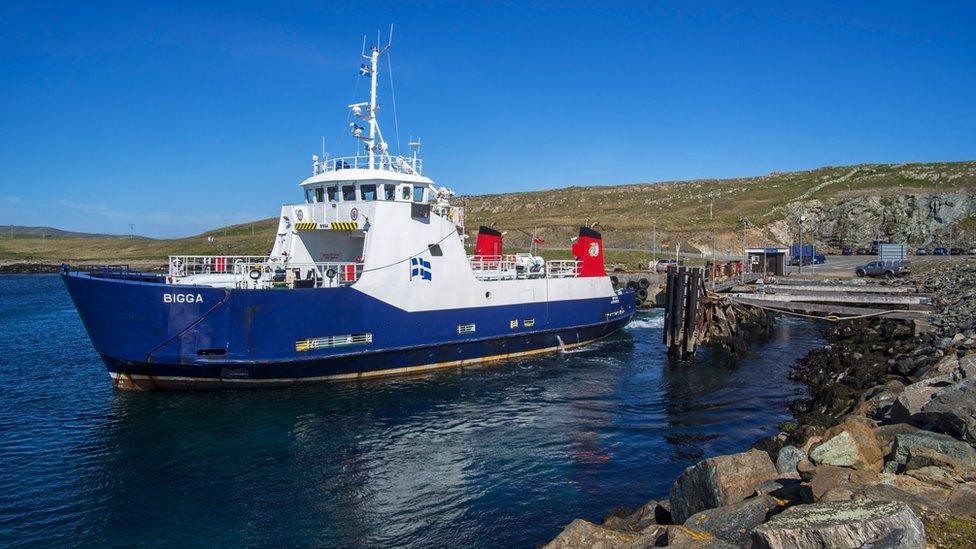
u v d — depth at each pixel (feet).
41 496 45.75
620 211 441.68
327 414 64.03
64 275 63.82
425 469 51.31
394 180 79.51
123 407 64.54
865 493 26.96
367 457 53.62
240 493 46.65
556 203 507.30
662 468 51.55
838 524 22.00
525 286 92.07
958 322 86.99
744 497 33.24
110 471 50.14
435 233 79.82
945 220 317.63
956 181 382.83
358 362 74.43
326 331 70.85
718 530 29.40
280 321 67.72
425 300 78.95
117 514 43.32
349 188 80.43
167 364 64.95
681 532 28.76
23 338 110.01
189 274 78.69
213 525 41.96
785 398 73.56
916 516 22.91
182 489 47.21
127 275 72.84
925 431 36.24
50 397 69.15
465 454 54.65
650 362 93.61
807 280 157.48
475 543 39.86
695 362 93.91
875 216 333.83
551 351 98.32
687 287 96.17
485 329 86.38
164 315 63.62
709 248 317.42
